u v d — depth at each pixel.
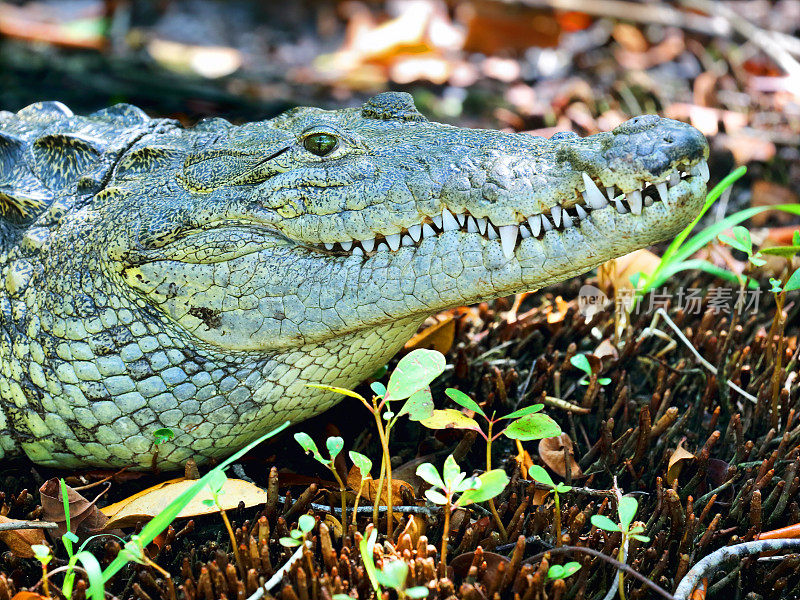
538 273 2.45
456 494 2.64
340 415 3.12
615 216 2.37
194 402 2.69
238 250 2.59
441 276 2.49
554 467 2.81
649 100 5.68
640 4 6.77
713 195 3.35
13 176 3.09
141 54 6.79
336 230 2.53
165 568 2.55
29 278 2.84
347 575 2.31
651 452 2.93
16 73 6.25
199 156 2.76
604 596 2.39
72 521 2.52
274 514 2.59
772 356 3.23
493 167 2.43
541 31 6.57
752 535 2.54
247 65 6.81
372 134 2.74
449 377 3.28
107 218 2.74
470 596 2.20
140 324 2.67
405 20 6.66
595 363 3.17
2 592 2.27
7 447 2.90
